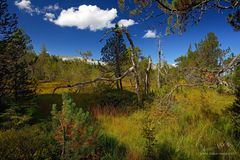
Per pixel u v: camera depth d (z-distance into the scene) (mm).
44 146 4676
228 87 4746
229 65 4531
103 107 11711
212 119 6914
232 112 5441
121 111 10883
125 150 5793
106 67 20234
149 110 9367
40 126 6441
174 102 7141
